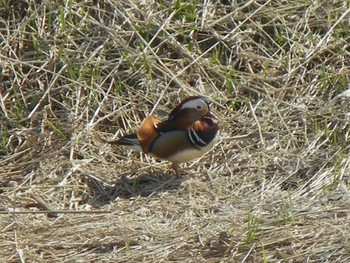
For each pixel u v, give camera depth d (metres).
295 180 11.11
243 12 13.63
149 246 9.81
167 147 10.99
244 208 10.50
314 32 13.47
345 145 11.62
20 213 10.59
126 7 13.43
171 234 10.01
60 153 11.68
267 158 11.52
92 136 11.92
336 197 10.55
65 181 11.22
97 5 13.43
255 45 13.25
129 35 13.08
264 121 12.10
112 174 11.39
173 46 13.04
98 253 9.79
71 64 12.69
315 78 12.77
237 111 12.34
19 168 11.59
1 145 11.92
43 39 13.02
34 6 13.38
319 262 9.42
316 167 11.27
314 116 12.11
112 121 12.19
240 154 11.64
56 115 12.26
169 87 12.59
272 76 12.77
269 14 13.54
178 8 13.43
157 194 10.97
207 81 12.71
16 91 12.52
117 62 12.76
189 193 10.97
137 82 12.60
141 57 12.77
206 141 10.94
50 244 9.93
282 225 10.02
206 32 13.30
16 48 13.02
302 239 9.77
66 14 13.29
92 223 10.34
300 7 13.73
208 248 9.75
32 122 12.23
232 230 9.97
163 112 12.30
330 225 9.91
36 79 12.63
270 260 9.51
